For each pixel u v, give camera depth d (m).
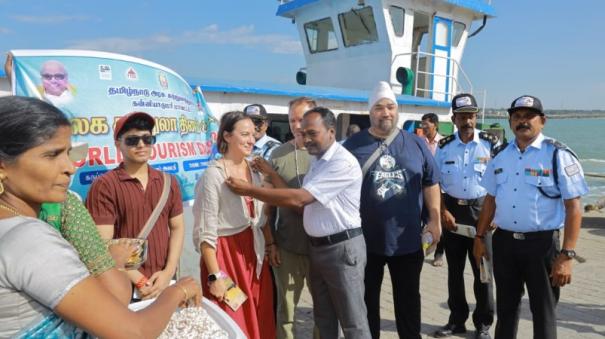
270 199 2.87
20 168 1.23
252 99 6.23
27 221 1.23
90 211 2.61
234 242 3.07
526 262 3.29
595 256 7.08
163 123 3.31
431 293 5.43
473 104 4.34
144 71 3.21
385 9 9.37
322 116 2.89
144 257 2.13
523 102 3.23
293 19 11.41
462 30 10.91
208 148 3.92
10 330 1.19
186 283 1.68
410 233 3.36
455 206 4.38
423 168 3.48
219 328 1.88
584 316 4.70
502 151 3.54
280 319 3.63
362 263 3.00
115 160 2.96
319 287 3.15
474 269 4.17
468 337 4.23
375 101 3.40
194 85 5.57
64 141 1.30
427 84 10.39
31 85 2.64
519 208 3.28
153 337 1.39
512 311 3.45
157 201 2.77
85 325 1.21
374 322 3.52
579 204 3.09
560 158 3.14
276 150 3.73
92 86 2.87
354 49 10.17
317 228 2.97
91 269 1.49
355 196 2.97
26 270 1.16
